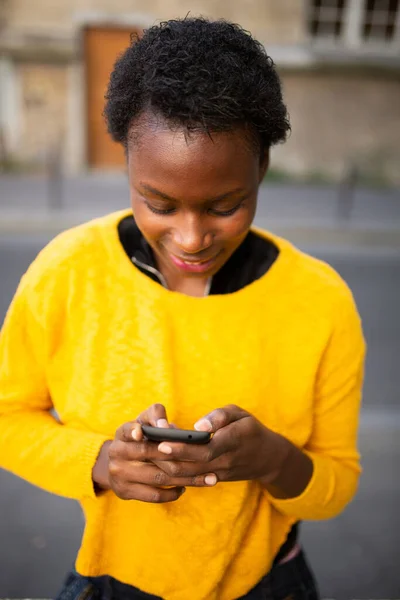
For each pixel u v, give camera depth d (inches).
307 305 41.9
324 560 117.2
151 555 42.0
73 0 455.5
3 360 43.6
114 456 35.6
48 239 325.1
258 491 43.6
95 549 42.9
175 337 40.8
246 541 44.3
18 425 43.0
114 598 43.5
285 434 43.0
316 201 414.6
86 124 487.2
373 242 350.6
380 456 149.3
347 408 44.9
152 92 31.9
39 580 110.0
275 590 46.0
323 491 43.3
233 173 33.1
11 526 122.3
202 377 40.8
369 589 111.3
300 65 480.4
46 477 41.2
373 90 495.2
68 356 42.2
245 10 466.6
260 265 42.7
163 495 35.9
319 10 481.7
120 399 40.6
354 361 43.9
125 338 40.7
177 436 33.5
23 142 483.5
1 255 293.6
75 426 42.2
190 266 37.6
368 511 130.9
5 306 231.3
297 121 499.8
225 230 35.4
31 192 395.2
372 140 506.3
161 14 463.5
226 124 31.7
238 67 32.7
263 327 41.2
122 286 41.4
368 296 263.6
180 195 33.2
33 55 465.1
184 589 42.3
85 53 471.8
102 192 409.4
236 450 35.9
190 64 32.3
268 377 41.4
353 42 483.5
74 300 41.2
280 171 506.6
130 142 34.4
